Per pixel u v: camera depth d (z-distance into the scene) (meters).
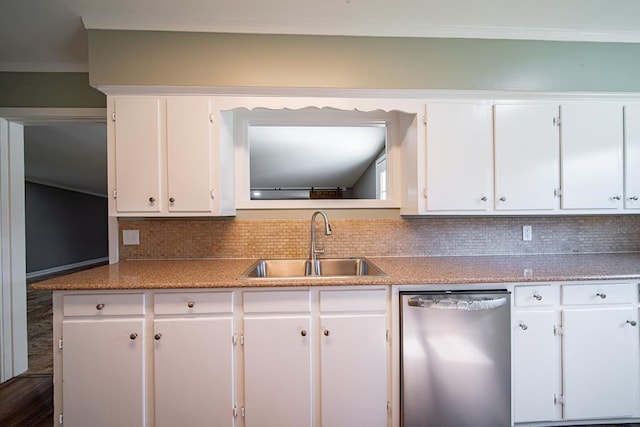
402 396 1.39
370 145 2.55
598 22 1.65
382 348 1.40
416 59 1.67
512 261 1.82
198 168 1.61
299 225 1.96
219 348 1.36
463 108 1.72
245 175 1.96
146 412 1.35
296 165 2.65
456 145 1.71
